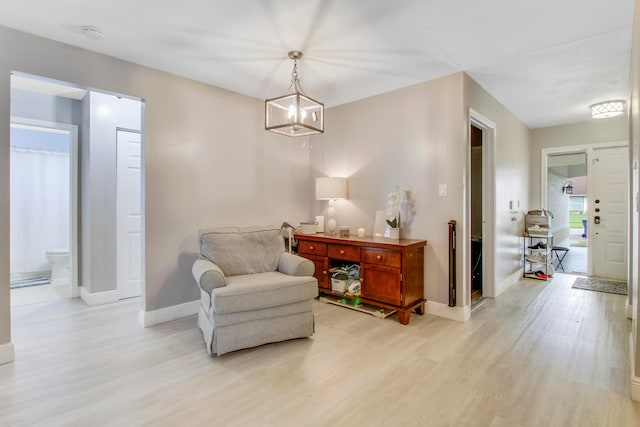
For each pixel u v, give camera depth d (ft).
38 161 16.20
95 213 11.82
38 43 7.95
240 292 7.72
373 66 9.80
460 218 10.18
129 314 10.75
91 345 8.35
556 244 25.09
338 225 13.69
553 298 12.52
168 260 10.21
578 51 8.88
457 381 6.66
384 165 12.09
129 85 9.43
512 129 14.76
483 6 6.81
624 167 15.31
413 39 8.20
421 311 10.62
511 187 14.70
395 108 11.74
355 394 6.21
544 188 17.28
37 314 10.73
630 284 10.18
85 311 11.04
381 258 10.23
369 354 7.86
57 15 7.11
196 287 10.89
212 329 7.66
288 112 8.32
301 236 12.66
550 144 17.08
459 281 10.16
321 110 8.91
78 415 5.57
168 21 7.37
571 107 13.84
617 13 7.07
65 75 8.33
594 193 16.02
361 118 12.78
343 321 10.07
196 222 10.93
